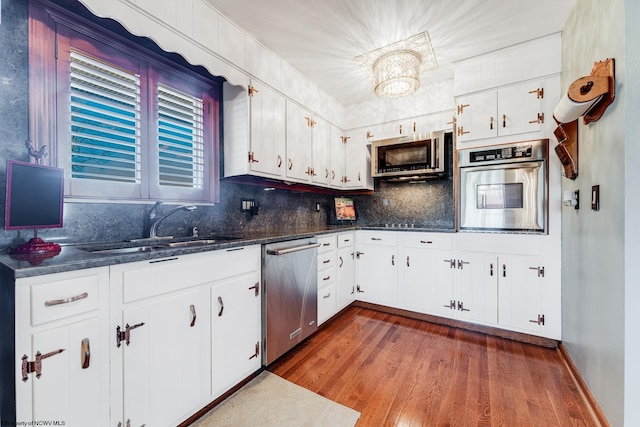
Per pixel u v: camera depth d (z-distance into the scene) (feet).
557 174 6.90
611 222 4.08
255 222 8.57
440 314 8.41
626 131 3.67
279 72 7.73
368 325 8.38
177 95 6.18
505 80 7.50
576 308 5.70
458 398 5.00
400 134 10.21
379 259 9.57
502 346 7.01
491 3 5.79
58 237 4.52
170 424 4.11
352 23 6.37
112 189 5.03
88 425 3.24
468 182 8.08
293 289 6.75
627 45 3.66
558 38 6.87
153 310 3.91
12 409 2.85
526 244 7.21
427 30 6.65
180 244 5.55
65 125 4.44
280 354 6.28
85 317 3.23
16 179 3.46
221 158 7.20
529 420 4.44
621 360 3.76
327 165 10.16
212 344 4.77
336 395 5.12
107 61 4.94
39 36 4.19
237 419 4.53
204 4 5.56
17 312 2.74
